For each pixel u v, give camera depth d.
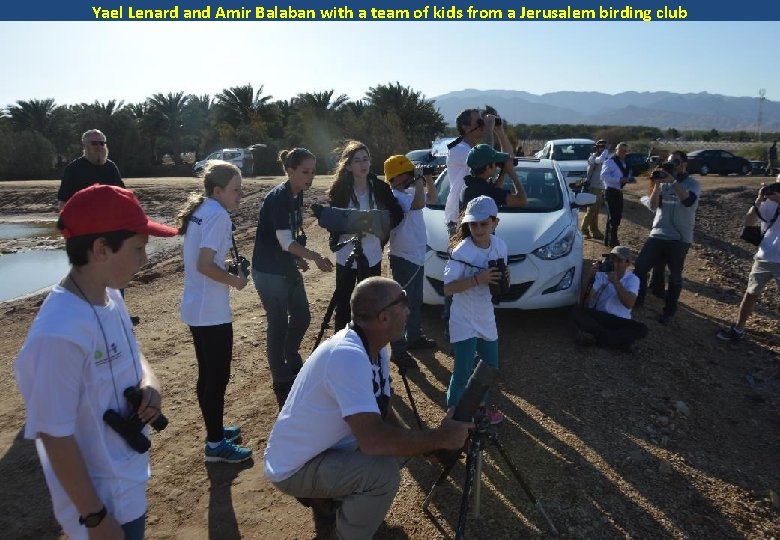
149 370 2.18
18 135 40.19
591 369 5.11
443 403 4.48
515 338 5.79
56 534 3.18
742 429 4.48
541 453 3.81
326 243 11.04
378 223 4.36
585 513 3.24
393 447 2.31
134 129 45.62
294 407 2.56
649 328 6.39
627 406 4.52
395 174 4.78
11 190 22.58
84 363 1.81
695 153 29.34
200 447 3.97
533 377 4.93
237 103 47.56
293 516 3.27
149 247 12.05
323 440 2.50
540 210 6.38
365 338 2.54
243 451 3.79
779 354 6.11
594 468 3.66
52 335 1.73
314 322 6.42
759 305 8.26
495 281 3.64
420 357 5.32
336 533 2.63
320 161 37.97
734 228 15.36
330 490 2.55
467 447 3.44
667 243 6.61
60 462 1.75
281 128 46.00
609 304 5.61
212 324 3.51
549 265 5.64
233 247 3.68
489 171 4.70
